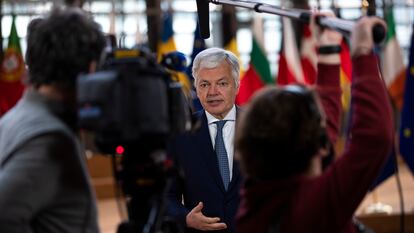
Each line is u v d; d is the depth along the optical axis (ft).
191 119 10.58
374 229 27.27
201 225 14.32
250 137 8.68
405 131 28.27
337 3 39.47
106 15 39.63
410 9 44.60
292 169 8.77
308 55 31.83
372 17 8.63
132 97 8.46
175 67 10.39
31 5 38.24
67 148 8.71
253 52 33.24
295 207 8.66
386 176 26.81
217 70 15.02
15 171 8.47
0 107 32.89
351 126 8.79
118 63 8.70
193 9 41.27
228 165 14.83
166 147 9.21
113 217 31.07
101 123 8.42
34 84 9.20
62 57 8.91
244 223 9.06
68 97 9.14
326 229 8.57
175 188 14.88
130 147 9.02
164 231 9.46
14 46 33.17
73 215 8.75
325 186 8.59
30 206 8.45
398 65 33.06
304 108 8.66
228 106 15.05
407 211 27.71
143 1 39.70
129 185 9.32
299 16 9.71
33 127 8.73
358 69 8.68
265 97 8.75
